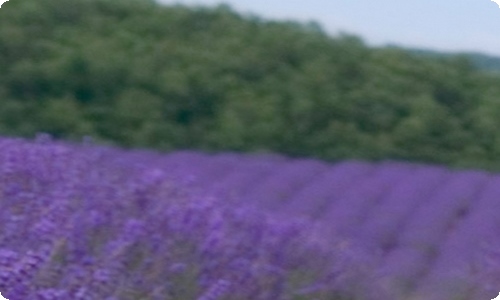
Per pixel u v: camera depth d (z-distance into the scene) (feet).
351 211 52.49
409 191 58.13
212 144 78.59
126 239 33.19
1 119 77.15
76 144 57.11
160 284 32.37
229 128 79.36
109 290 31.48
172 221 35.12
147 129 77.97
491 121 83.66
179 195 38.58
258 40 93.35
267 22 98.17
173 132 78.54
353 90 86.12
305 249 37.29
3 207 36.06
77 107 79.77
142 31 92.53
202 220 35.68
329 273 36.68
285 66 89.04
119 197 36.78
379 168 65.57
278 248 35.99
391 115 83.71
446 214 54.08
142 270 32.55
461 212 56.80
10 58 82.94
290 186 58.18
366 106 84.12
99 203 36.06
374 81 87.81
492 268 41.96
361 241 47.03
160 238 33.73
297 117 81.76
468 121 84.53
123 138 78.48
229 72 86.84
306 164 64.03
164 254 33.09
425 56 94.22
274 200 54.39
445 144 81.87
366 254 44.29
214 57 88.22
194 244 34.35
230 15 98.02
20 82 80.84
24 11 87.81
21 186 37.78
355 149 79.71
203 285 32.96
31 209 35.58
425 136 81.46
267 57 89.51
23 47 83.97
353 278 38.24
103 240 34.06
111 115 79.71
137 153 62.75
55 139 75.61
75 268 31.81
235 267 33.76
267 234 36.65
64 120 77.66
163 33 93.40
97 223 34.55
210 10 98.22
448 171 66.80
